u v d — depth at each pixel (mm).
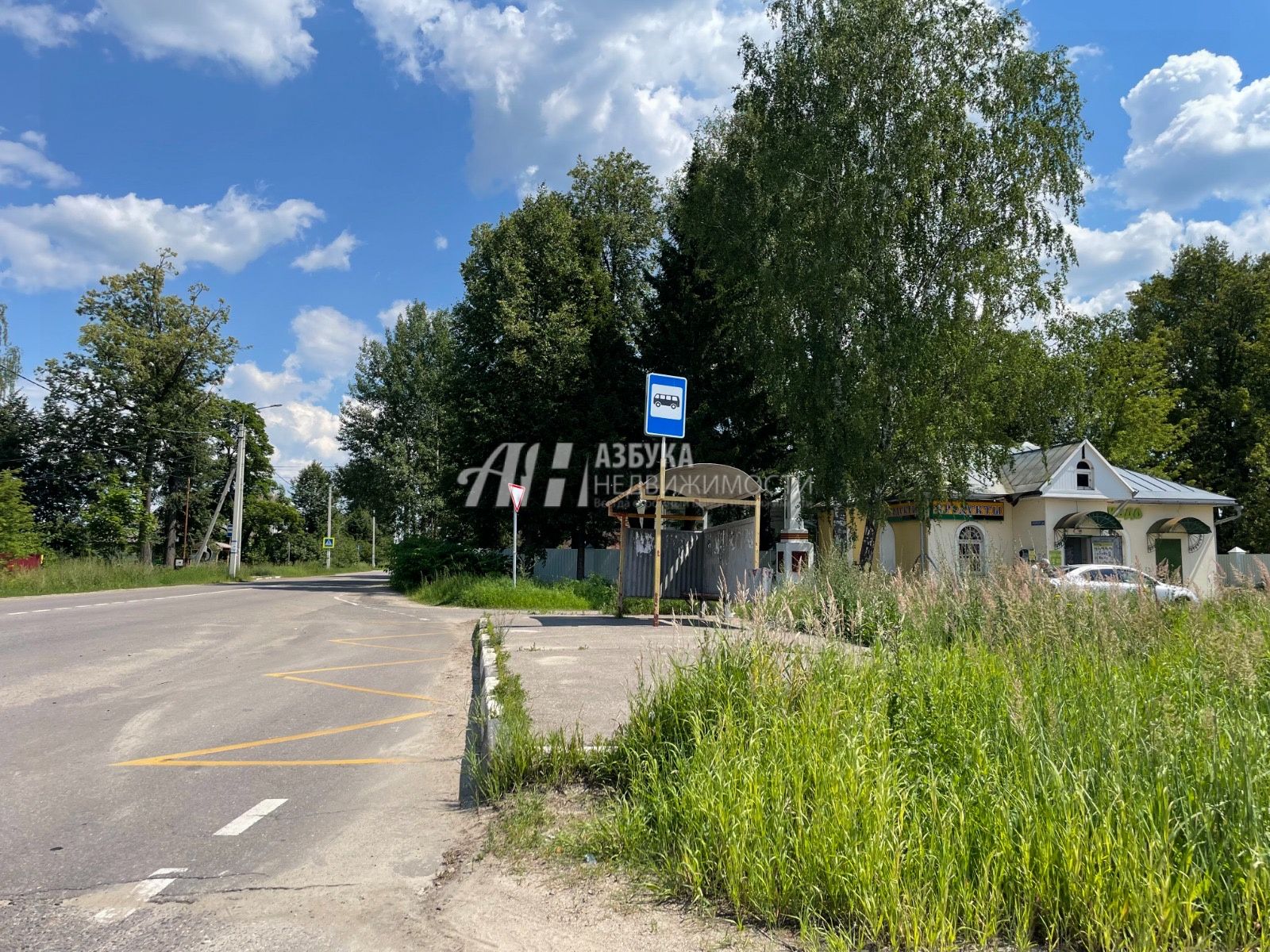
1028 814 3260
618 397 25797
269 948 3098
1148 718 4039
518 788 4723
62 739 6457
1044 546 25516
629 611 16344
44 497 46438
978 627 7441
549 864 3789
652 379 13094
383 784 5367
